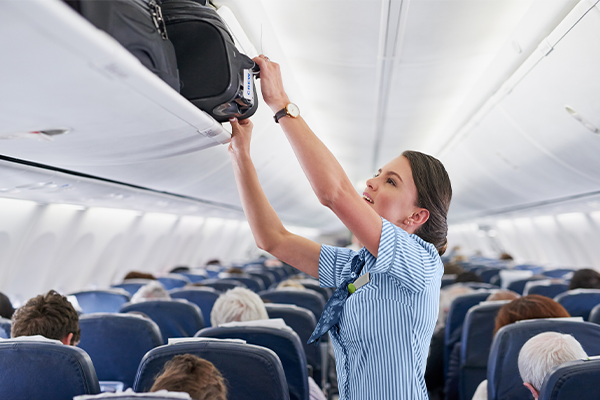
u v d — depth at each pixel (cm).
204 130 131
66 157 158
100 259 646
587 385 142
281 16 290
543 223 1073
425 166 128
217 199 674
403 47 319
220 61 123
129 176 407
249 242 1582
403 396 112
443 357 416
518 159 523
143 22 104
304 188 852
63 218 502
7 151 146
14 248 454
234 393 169
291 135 115
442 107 487
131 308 327
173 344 175
